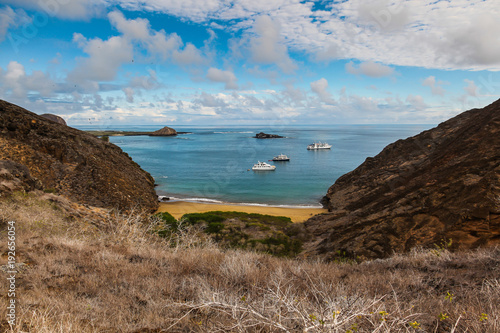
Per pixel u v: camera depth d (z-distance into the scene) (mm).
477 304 3564
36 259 5203
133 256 6406
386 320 2771
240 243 17812
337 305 2977
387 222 16625
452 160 19984
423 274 5582
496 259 5602
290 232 21172
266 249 16953
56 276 4602
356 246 15594
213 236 19125
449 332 2961
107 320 3256
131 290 4281
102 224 13250
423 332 2953
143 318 3377
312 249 17578
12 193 11375
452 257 6828
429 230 14336
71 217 12266
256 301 3633
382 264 7137
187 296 4207
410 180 23094
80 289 4180
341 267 7270
